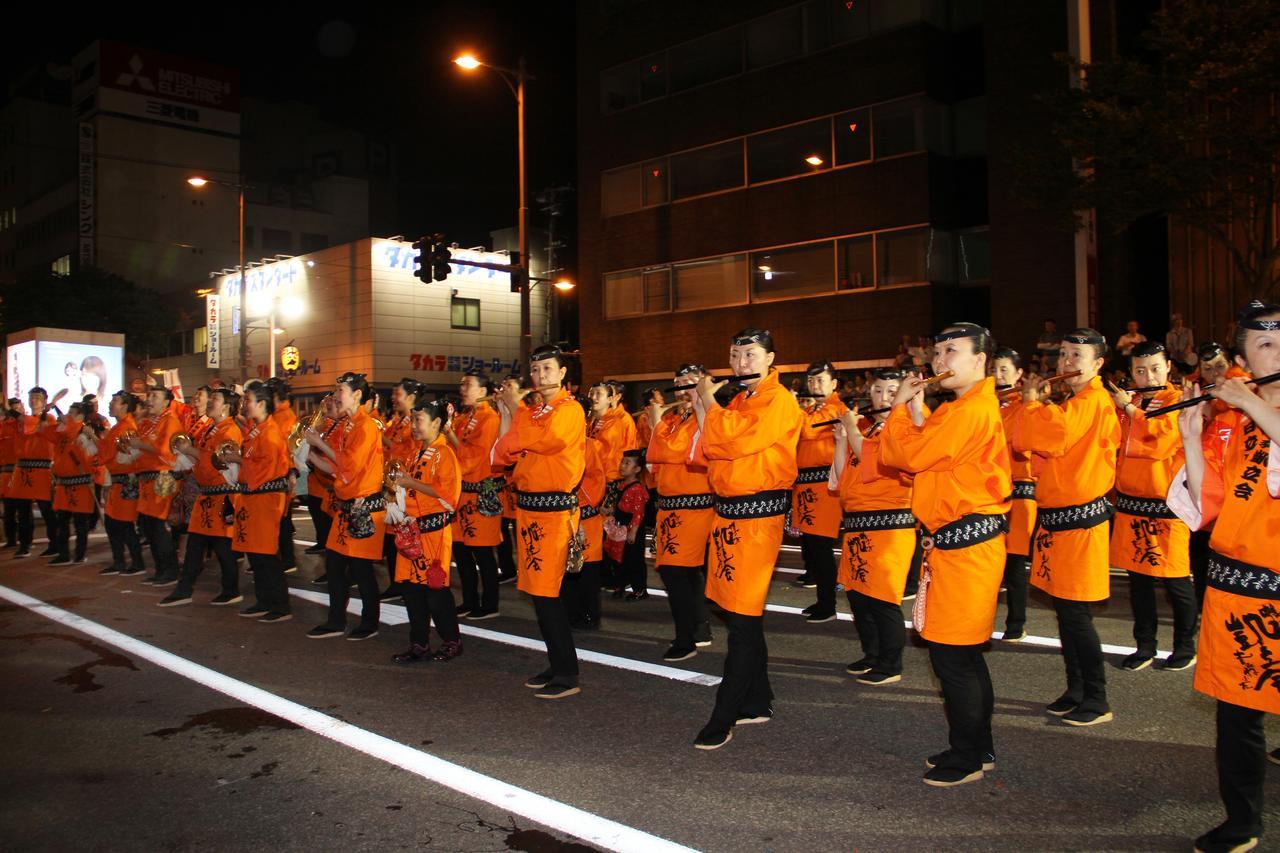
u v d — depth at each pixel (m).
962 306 21.30
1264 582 3.28
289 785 4.39
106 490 11.03
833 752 4.69
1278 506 3.24
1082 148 13.96
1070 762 4.49
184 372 47.25
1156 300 18.77
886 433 4.24
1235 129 13.11
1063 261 18.70
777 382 4.84
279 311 39.66
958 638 4.12
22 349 19.83
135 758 4.75
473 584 8.11
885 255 21.50
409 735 5.03
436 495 6.34
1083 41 15.08
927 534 4.24
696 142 24.80
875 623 6.01
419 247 17.02
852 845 3.69
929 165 20.77
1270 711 3.28
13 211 65.88
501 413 6.46
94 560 11.24
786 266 23.20
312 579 9.81
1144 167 13.97
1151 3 18.28
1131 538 5.97
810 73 22.53
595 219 27.22
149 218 56.84
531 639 7.17
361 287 36.00
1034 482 6.66
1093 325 15.44
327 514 10.99
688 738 4.92
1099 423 5.00
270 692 5.83
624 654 6.66
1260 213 15.88
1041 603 8.13
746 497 4.74
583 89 27.47
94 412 11.07
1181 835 3.74
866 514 5.80
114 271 55.59
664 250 25.52
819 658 6.48
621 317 26.69
